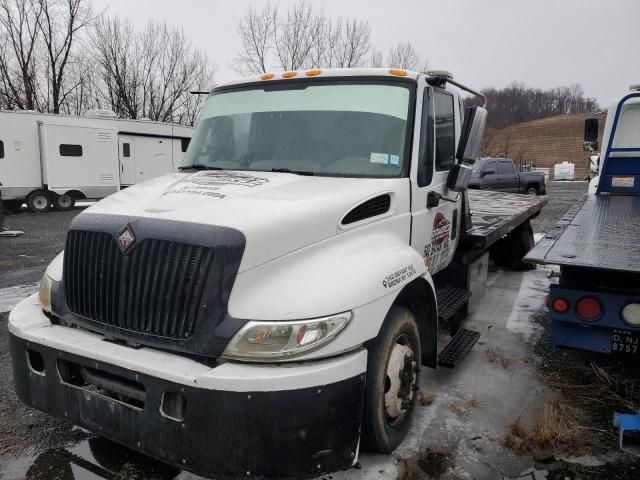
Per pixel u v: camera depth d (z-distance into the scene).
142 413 2.60
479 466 3.20
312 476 2.54
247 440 2.42
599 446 3.43
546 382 4.35
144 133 20.05
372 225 3.28
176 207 2.88
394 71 3.88
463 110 4.74
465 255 5.09
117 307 2.80
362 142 3.68
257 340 2.50
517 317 6.15
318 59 27.22
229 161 3.97
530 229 8.55
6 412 3.79
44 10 26.47
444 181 4.31
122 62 29.78
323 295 2.64
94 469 3.13
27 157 17.06
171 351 2.66
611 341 3.57
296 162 3.73
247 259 2.61
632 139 7.10
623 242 4.00
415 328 3.43
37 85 27.17
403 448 3.34
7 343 5.06
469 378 4.43
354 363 2.67
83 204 20.45
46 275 3.27
